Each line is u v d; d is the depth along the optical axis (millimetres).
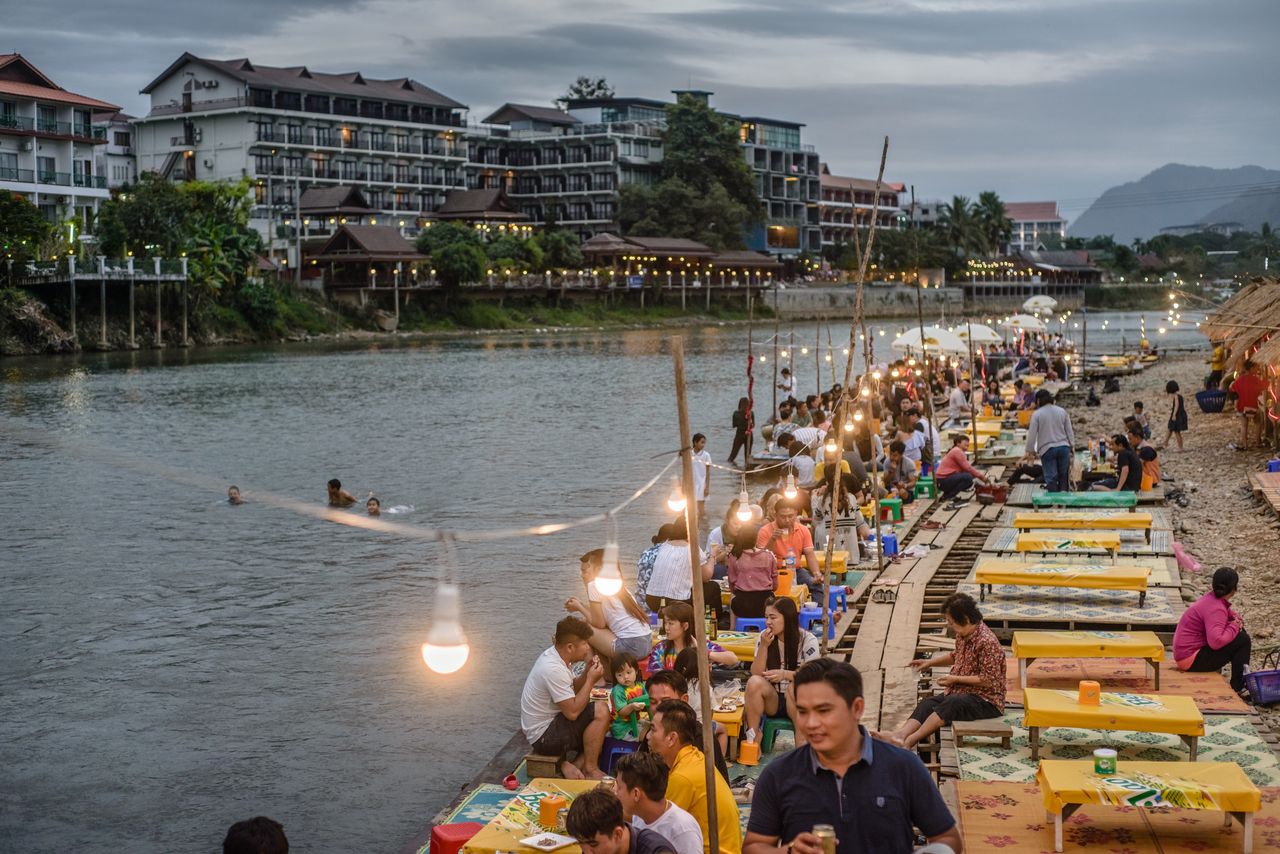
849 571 19906
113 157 130000
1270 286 39844
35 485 32312
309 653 17688
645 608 15922
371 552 24125
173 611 20000
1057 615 15961
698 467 25328
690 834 7891
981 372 53500
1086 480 27203
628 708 11641
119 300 89938
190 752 14117
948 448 34375
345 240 112125
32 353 81625
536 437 42219
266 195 124125
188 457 37750
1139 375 63344
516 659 17188
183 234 95000
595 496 30672
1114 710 11016
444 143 142125
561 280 127750
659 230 148625
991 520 24156
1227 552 20703
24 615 19781
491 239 128750
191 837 12062
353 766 13672
